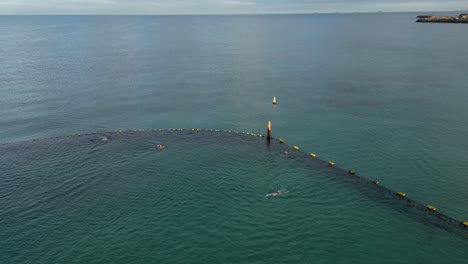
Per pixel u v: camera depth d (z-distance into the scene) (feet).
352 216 133.59
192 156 183.93
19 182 157.89
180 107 264.72
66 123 232.53
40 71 376.07
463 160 172.14
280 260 112.68
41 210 137.39
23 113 249.55
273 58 466.70
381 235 123.24
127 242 120.78
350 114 241.76
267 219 132.36
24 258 113.50
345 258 113.19
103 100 280.72
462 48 518.78
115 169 169.99
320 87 313.32
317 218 132.67
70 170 168.86
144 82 335.47
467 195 144.46
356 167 169.48
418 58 442.09
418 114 237.66
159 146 195.31
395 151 184.34
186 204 141.79
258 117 241.96
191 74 369.71
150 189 152.35
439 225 127.54
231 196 147.13
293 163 174.91
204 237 123.24
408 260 111.96
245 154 185.57
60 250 116.98
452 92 285.84
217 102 276.00
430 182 154.81
